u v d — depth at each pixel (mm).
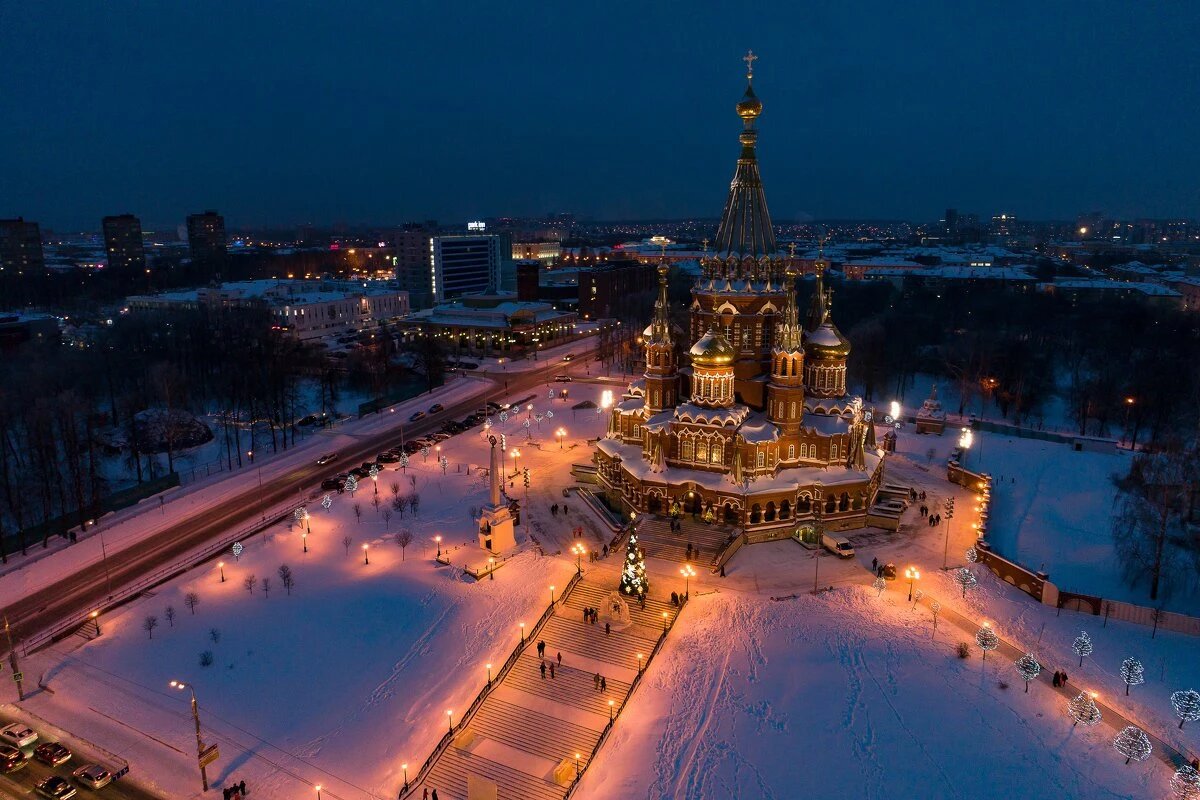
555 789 51656
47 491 90500
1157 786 49156
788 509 84688
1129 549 74625
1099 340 168625
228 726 58062
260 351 147500
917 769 51344
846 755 52781
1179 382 125562
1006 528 88625
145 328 176500
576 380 168875
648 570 76375
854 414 86688
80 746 55656
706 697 58750
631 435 97562
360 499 97000
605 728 55969
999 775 50531
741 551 80625
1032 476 105062
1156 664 61281
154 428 119375
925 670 60375
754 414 89875
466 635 67500
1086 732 53812
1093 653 62688
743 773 51844
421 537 85438
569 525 88062
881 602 69812
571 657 64188
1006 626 66438
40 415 98875
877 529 86125
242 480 106562
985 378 143125
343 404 151250
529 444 120188
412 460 113188
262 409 134750
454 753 55219
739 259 88750
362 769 54281
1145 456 93938
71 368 144125
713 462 86562
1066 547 83688
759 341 90250
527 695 60406
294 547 83688
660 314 92188
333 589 74688
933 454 111625
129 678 62625
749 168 88562
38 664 64188
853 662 61344
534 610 70188
